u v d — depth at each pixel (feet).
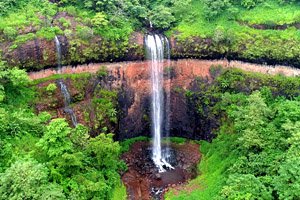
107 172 98.22
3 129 88.94
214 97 118.93
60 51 112.06
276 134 90.99
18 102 102.58
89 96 115.55
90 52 114.93
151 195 102.42
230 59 120.47
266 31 118.93
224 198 79.46
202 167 110.52
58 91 110.93
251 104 98.94
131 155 120.16
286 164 76.54
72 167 85.61
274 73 116.16
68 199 79.20
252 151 93.40
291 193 71.46
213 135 119.34
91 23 117.19
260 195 76.33
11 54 105.70
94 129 113.29
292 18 119.03
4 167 81.35
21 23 111.45
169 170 113.70
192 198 95.86
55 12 118.21
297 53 111.65
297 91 110.11
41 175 72.79
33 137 93.15
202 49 120.37
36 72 110.93
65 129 83.66
